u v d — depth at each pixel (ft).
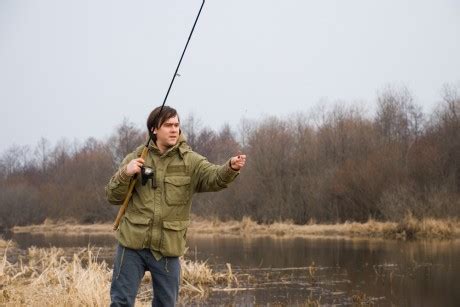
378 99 140.36
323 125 139.54
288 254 61.16
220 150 169.27
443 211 88.84
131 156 15.46
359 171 108.58
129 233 14.67
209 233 106.01
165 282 14.85
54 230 141.79
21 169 277.44
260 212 124.26
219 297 35.58
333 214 113.91
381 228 90.22
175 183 14.78
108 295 26.50
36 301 27.25
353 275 44.60
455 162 102.22
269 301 34.09
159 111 15.02
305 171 125.49
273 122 140.97
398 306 32.65
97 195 167.94
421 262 51.42
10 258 59.16
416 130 136.77
